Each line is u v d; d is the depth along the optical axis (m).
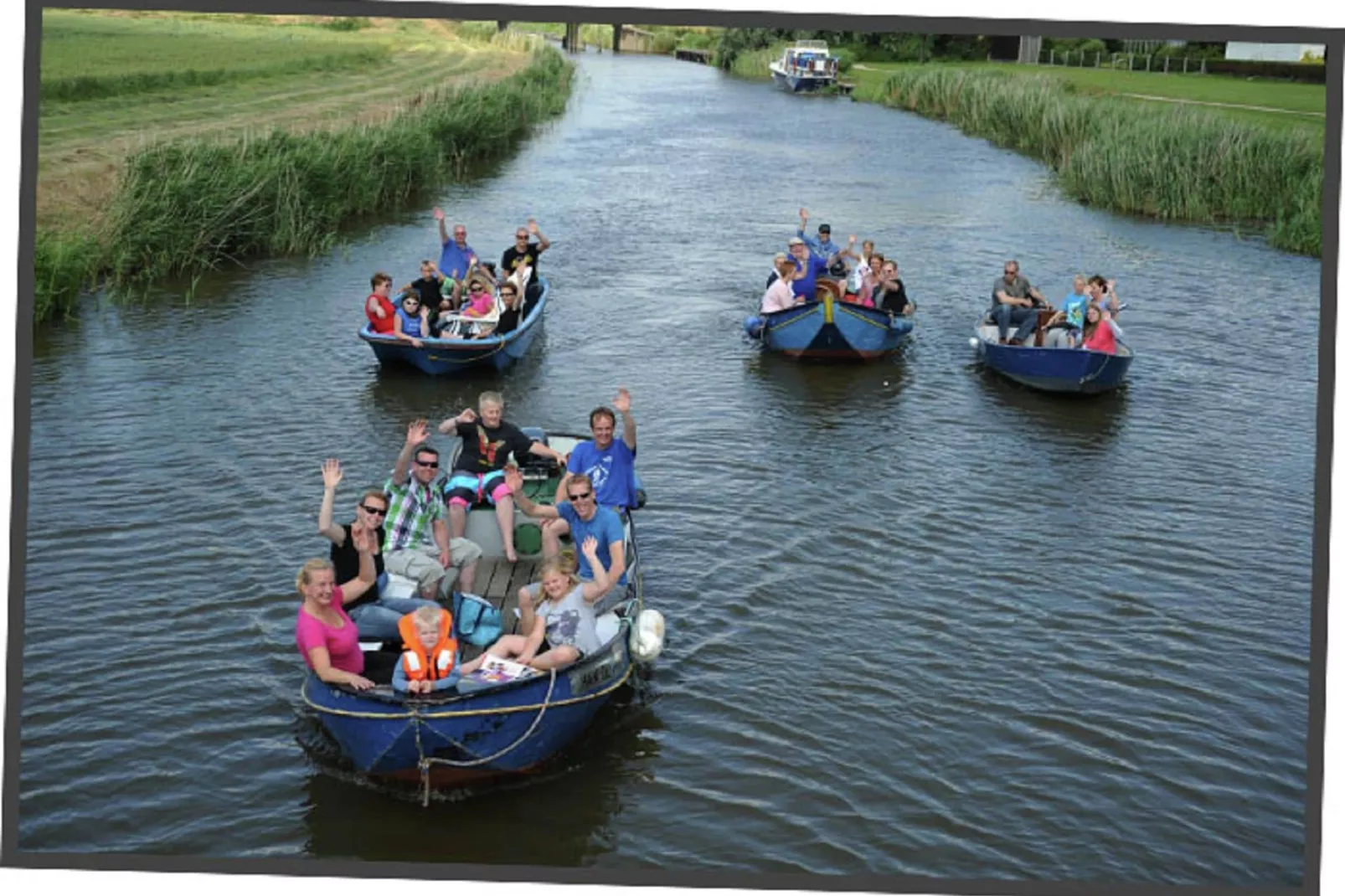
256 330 17.50
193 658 9.37
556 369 16.52
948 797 8.05
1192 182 26.25
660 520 11.97
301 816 7.78
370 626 8.48
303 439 13.66
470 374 16.11
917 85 39.31
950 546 11.57
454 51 42.78
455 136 29.80
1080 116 30.27
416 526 9.27
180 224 20.20
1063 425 14.82
